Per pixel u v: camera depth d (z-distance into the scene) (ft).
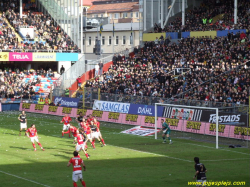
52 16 286.05
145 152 112.57
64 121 137.59
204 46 213.05
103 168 92.38
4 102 219.61
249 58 188.85
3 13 272.92
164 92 182.91
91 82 223.30
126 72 219.20
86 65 243.60
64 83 227.20
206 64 197.26
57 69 270.67
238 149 117.39
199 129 140.56
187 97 173.17
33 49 252.42
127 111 173.17
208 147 120.67
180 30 239.71
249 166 94.48
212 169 91.30
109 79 216.95
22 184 77.05
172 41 240.53
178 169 91.35
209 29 232.12
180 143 127.75
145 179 81.76
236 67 183.42
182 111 152.46
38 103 214.90
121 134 146.30
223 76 180.24
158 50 229.86
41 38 267.39
